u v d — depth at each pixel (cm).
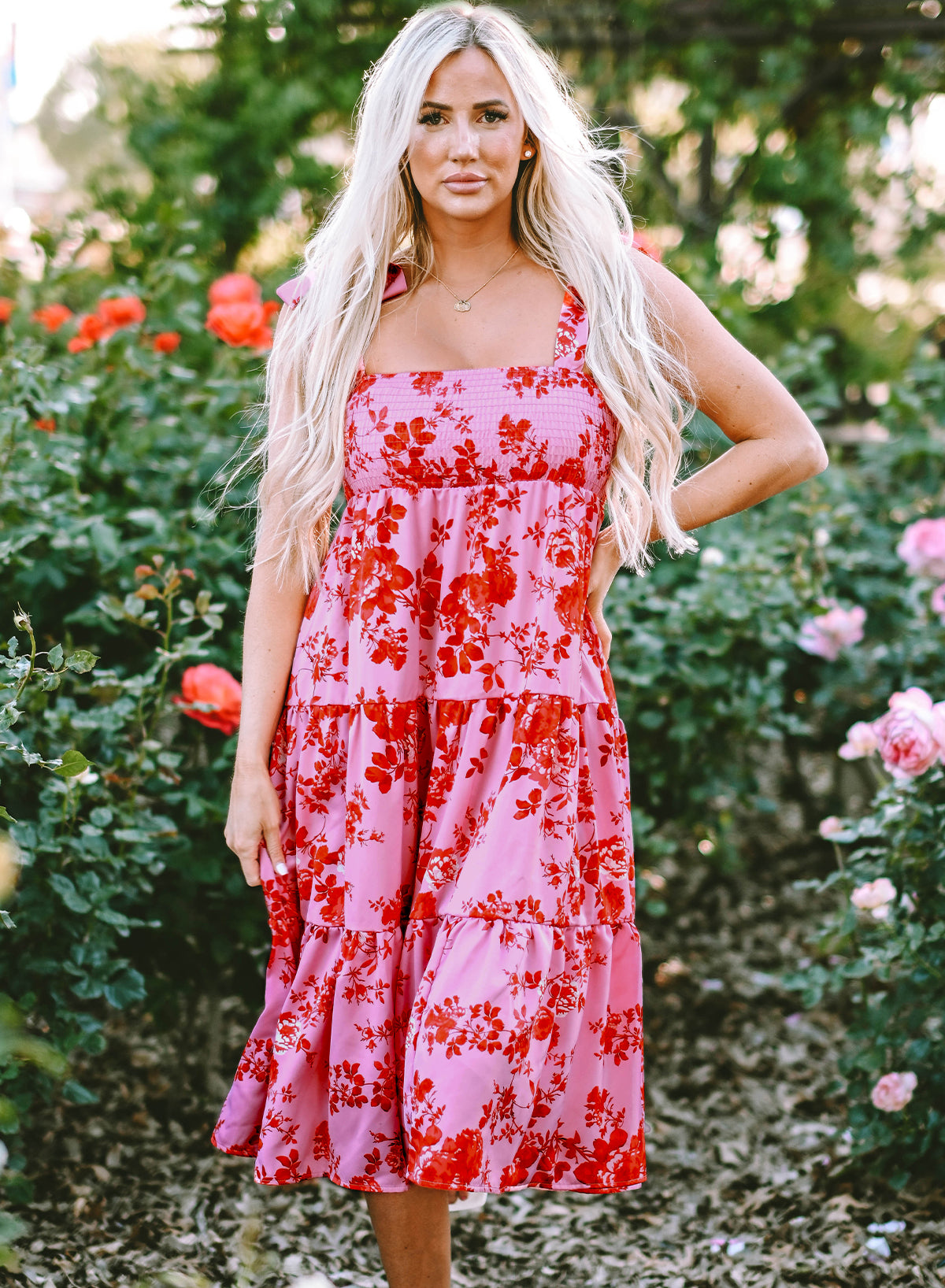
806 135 631
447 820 169
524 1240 236
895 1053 246
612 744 176
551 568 170
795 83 603
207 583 284
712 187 632
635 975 178
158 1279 213
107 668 287
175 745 285
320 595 181
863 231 641
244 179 625
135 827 249
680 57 607
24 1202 226
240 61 621
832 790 427
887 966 256
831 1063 307
